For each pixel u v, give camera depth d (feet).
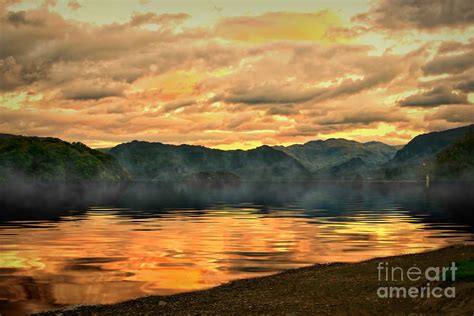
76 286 87.40
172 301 74.13
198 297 76.33
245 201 465.06
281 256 119.75
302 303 67.62
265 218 247.09
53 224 212.43
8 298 78.95
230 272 99.50
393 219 236.63
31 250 131.95
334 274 86.63
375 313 60.39
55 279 93.45
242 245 141.18
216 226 202.18
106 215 271.08
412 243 143.02
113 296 80.07
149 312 67.56
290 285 80.79
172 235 168.55
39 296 80.12
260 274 96.99
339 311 62.34
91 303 75.46
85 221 228.63
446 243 142.31
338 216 259.80
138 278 94.27
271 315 62.54
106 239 157.58
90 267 106.01
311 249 131.64
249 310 65.72
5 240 154.92
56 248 135.85
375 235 164.66
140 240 154.61
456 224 206.90
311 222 220.43
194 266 106.73
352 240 151.12
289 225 205.36
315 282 81.05
